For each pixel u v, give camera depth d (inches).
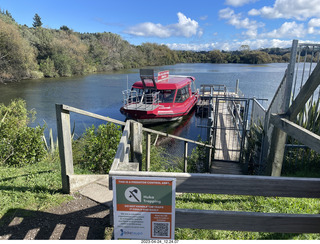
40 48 2066.9
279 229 84.9
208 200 152.1
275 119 152.7
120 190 81.4
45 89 1259.8
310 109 230.7
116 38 3341.5
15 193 136.3
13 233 107.8
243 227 85.1
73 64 2148.1
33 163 217.2
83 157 229.1
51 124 652.1
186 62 5447.8
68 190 141.3
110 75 2121.1
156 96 709.9
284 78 239.5
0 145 214.7
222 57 5447.8
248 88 1376.7
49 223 115.6
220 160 396.8
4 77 1552.7
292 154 252.7
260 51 5329.7
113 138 225.8
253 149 371.6
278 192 83.4
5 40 1531.7
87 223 116.6
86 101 989.2
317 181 81.9
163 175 80.2
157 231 83.4
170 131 677.9
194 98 879.7
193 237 107.3
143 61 3713.1
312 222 84.0
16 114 502.0
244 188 83.2
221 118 609.0
